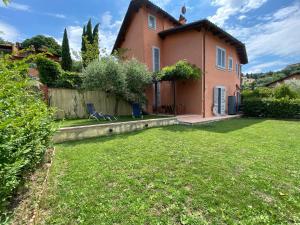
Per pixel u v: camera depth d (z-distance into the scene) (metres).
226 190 3.08
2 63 2.28
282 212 2.58
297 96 15.12
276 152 5.04
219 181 3.37
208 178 3.49
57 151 5.04
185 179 3.44
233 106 14.97
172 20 14.35
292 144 5.88
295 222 2.41
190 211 2.58
